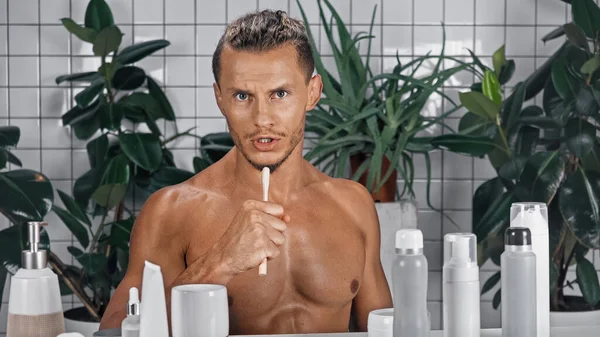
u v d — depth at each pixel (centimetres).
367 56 267
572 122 239
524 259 114
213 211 147
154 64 297
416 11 296
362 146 257
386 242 245
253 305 144
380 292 158
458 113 296
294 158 147
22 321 115
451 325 114
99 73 281
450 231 299
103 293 271
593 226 230
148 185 271
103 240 267
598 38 250
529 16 296
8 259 234
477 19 297
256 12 140
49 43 296
